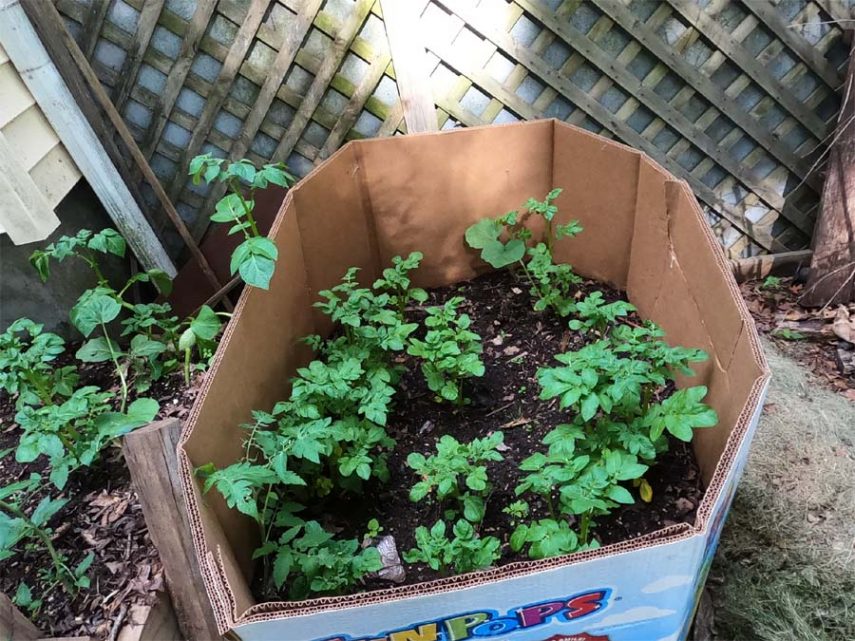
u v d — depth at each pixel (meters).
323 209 1.63
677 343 1.52
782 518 1.43
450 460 1.21
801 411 1.64
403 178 1.75
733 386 1.18
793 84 1.87
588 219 1.79
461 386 1.60
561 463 1.20
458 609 0.87
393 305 1.89
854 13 1.75
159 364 1.60
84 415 1.37
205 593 1.17
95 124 1.68
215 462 1.16
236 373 1.26
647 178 1.55
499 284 1.93
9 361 1.33
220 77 1.73
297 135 1.84
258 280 1.26
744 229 2.13
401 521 1.35
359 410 1.27
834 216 1.84
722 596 1.35
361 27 1.71
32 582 1.21
